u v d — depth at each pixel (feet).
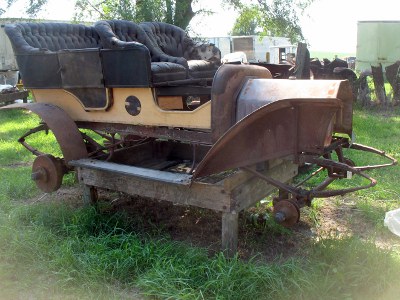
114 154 14.93
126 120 13.61
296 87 10.72
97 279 10.53
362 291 9.96
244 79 11.72
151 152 16.49
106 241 12.16
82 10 37.93
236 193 11.20
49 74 14.60
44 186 14.69
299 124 10.25
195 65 16.75
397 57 57.93
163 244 12.03
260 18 42.96
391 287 9.95
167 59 16.05
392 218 12.73
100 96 13.82
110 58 13.17
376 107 40.01
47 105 14.58
